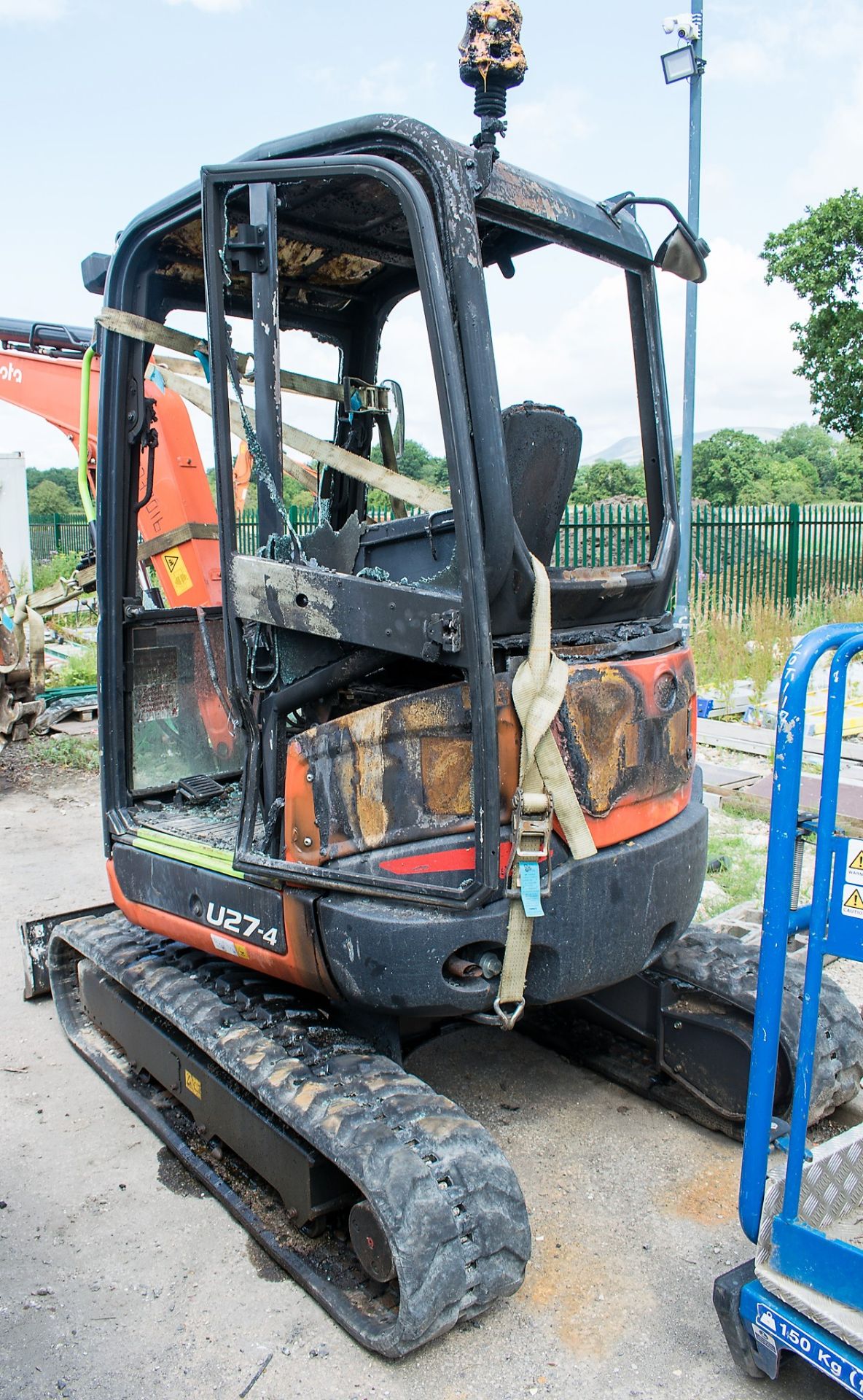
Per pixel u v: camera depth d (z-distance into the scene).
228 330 2.96
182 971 3.73
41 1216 3.21
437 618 2.54
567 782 2.69
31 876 6.17
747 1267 2.56
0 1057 4.21
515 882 2.65
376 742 2.76
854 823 5.96
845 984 4.60
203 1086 3.37
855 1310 2.28
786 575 14.45
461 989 2.71
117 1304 2.82
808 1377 2.56
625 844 2.94
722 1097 3.49
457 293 2.55
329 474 4.31
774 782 2.34
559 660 2.65
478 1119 3.69
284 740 3.05
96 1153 3.56
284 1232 3.03
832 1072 3.31
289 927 2.97
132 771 3.97
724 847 6.16
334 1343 2.67
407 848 2.74
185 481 5.92
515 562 2.63
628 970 3.03
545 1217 3.15
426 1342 2.58
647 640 3.09
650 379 3.36
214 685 4.34
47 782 8.25
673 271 3.28
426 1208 2.47
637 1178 3.35
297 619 2.85
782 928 2.35
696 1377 2.55
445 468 2.88
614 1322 2.73
